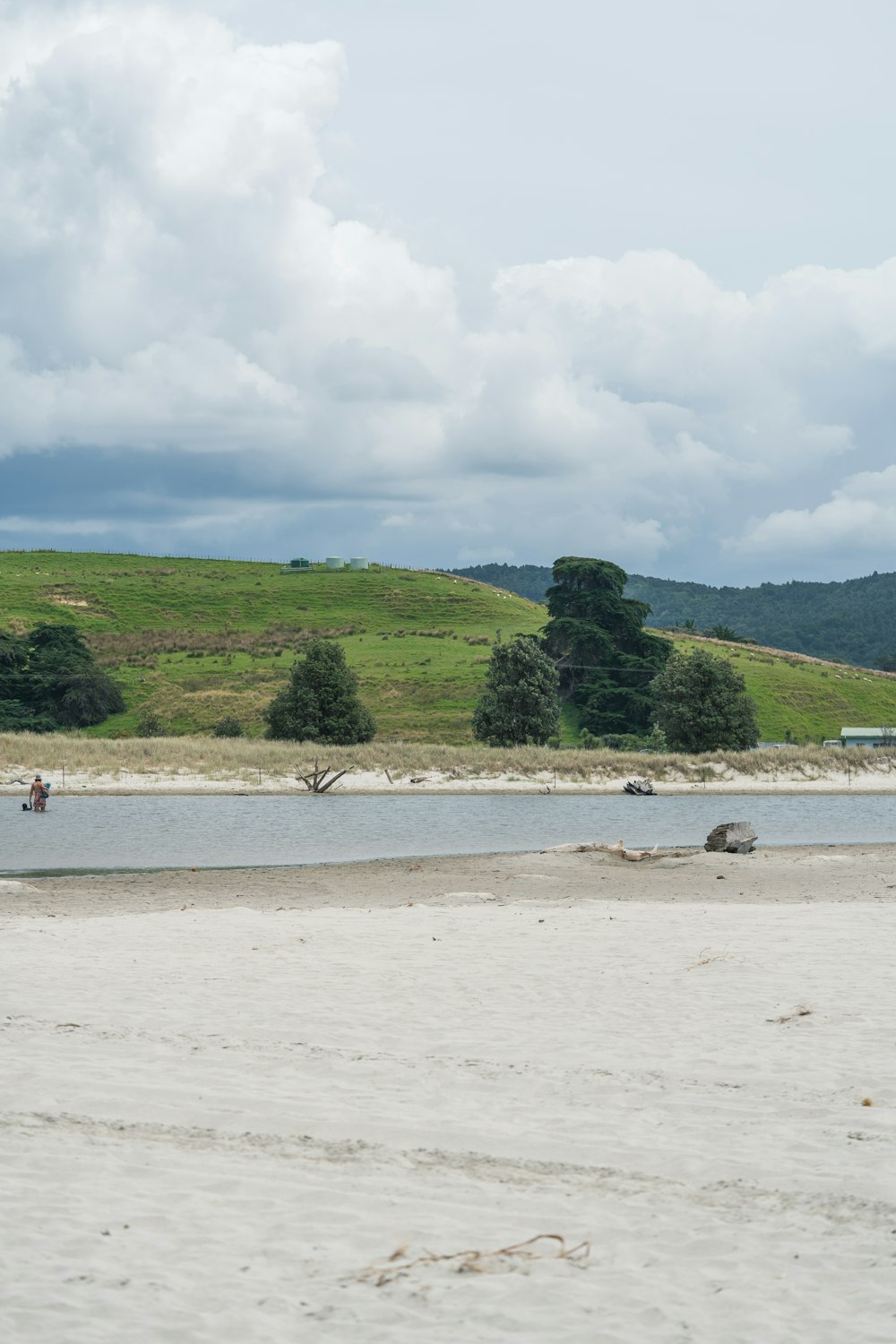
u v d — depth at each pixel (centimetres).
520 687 8788
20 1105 755
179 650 13138
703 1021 1011
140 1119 728
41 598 14800
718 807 5272
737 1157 656
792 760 7056
